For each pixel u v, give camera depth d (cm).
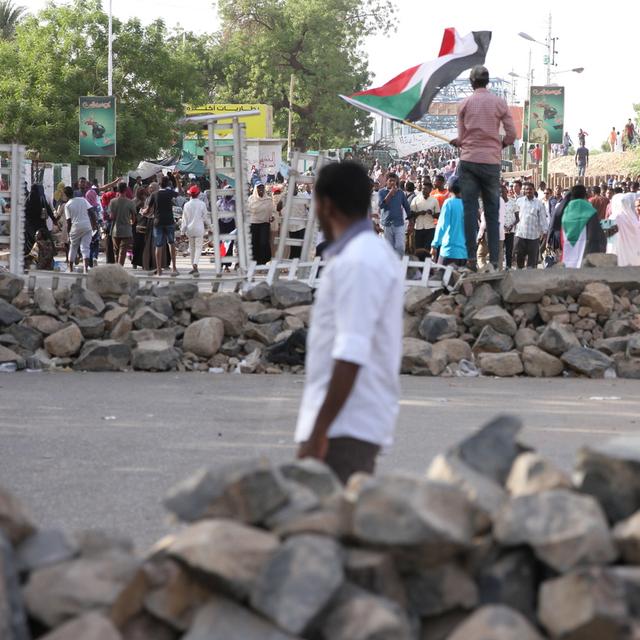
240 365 1648
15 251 1931
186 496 385
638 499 388
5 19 8912
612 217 2472
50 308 1739
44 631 356
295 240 2055
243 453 962
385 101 2000
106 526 712
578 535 357
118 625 356
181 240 4328
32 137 5884
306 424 464
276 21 8931
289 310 1750
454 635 349
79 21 5994
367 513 364
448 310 1720
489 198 1812
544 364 1608
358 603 345
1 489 377
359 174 470
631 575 348
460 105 1806
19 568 364
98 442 1013
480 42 2025
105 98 4988
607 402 1314
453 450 409
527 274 1702
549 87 5172
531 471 392
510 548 373
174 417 1164
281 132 8956
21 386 1430
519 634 344
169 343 1694
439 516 361
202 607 359
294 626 340
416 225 2597
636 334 1656
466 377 1597
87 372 1616
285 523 373
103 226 3738
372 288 443
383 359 466
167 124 6162
